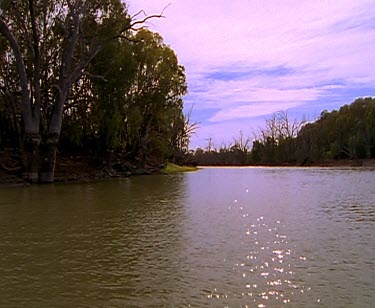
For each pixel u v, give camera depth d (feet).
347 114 314.96
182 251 23.65
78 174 98.94
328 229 30.68
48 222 33.81
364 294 16.24
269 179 105.09
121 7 98.17
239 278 18.35
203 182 91.30
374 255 22.62
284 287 17.10
